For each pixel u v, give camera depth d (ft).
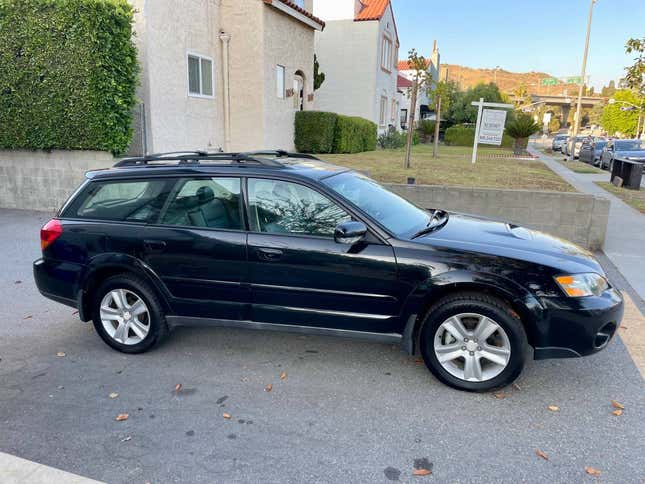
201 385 12.80
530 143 177.78
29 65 31.78
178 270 13.71
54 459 9.98
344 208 12.94
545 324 11.68
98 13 29.78
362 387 12.64
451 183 40.83
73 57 30.66
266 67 48.73
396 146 88.99
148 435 10.72
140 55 38.11
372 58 81.71
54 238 14.70
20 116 33.01
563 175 59.16
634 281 20.95
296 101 57.77
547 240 13.88
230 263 13.32
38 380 13.10
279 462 9.84
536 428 10.88
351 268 12.55
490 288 11.80
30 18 31.04
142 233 13.89
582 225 25.95
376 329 12.82
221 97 48.98
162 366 13.85
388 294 12.46
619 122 183.42
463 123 143.13
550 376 13.12
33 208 35.47
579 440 10.46
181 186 14.01
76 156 33.27
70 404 11.94
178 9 41.39
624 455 9.99
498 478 9.35
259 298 13.37
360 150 69.36
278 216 13.26
